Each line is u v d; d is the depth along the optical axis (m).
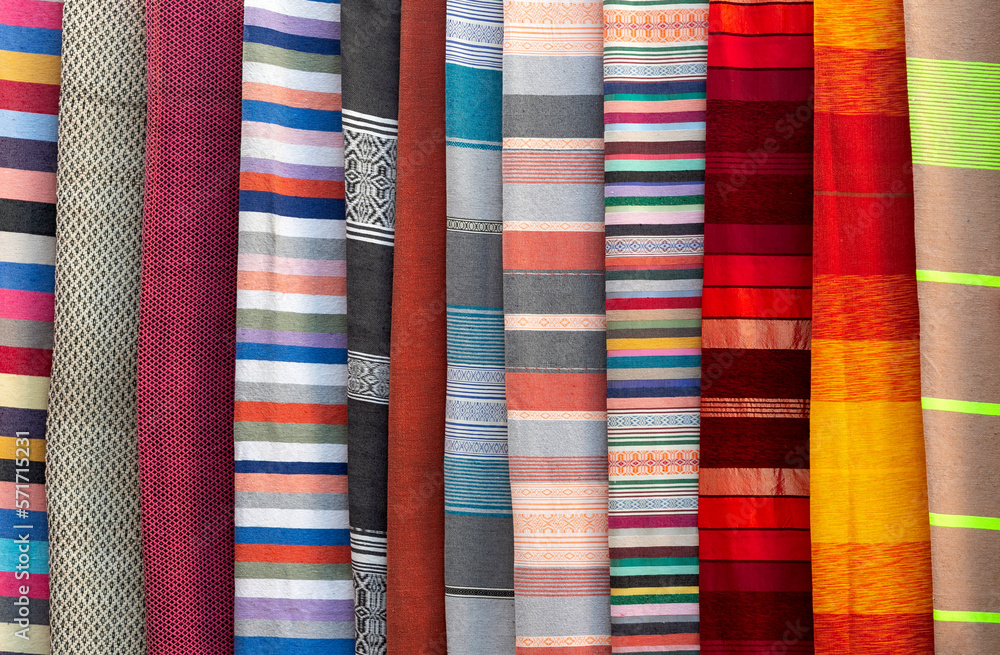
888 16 0.76
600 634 0.79
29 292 0.97
